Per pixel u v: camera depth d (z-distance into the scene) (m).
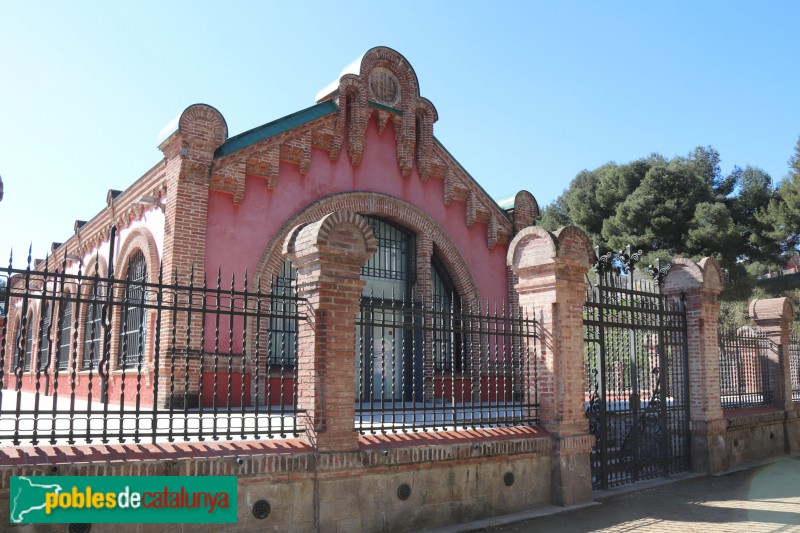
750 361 15.58
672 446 12.30
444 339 16.80
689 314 12.80
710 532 8.14
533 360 9.80
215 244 13.12
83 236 19.88
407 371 15.77
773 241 37.59
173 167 12.99
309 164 14.66
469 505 8.30
